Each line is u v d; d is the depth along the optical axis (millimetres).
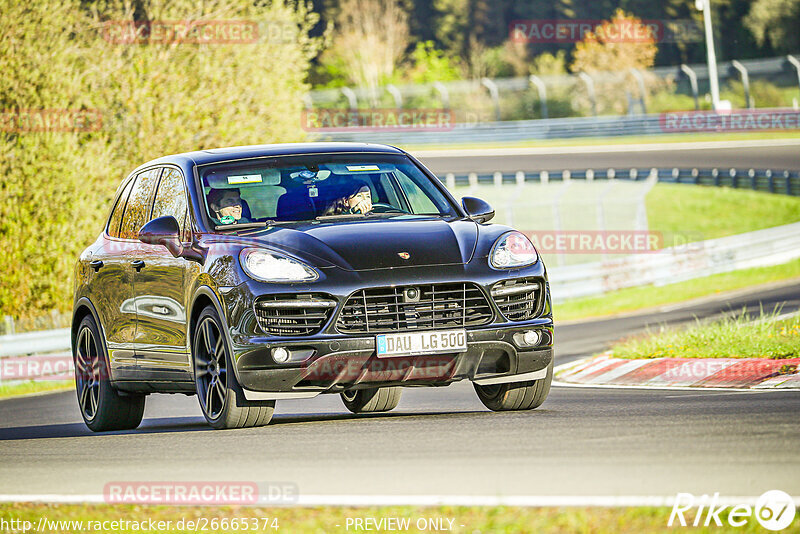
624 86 195750
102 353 25875
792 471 14711
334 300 20375
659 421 19719
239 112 76625
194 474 16844
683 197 122375
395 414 24609
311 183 23422
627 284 75688
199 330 21953
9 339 50500
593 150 153375
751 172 125812
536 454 16812
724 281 75062
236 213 22656
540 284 21719
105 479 17094
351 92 179000
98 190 69438
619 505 13188
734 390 27047
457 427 20234
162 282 23250
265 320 20484
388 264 20750
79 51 70812
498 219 112688
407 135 170125
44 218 66562
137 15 74812
